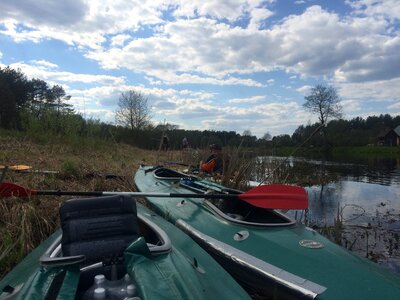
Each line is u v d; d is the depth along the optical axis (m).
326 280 3.08
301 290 3.03
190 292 2.21
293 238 3.79
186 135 22.38
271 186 4.86
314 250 3.51
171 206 5.39
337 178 15.52
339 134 44.09
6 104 30.12
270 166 12.16
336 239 6.23
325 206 9.47
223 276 2.91
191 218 4.73
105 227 2.95
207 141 13.59
